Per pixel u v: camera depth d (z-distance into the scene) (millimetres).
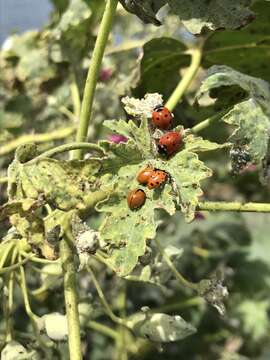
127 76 227
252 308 321
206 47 196
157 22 153
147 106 148
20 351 155
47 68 242
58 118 244
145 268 169
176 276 169
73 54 235
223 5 155
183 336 163
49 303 217
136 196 141
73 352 138
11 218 141
